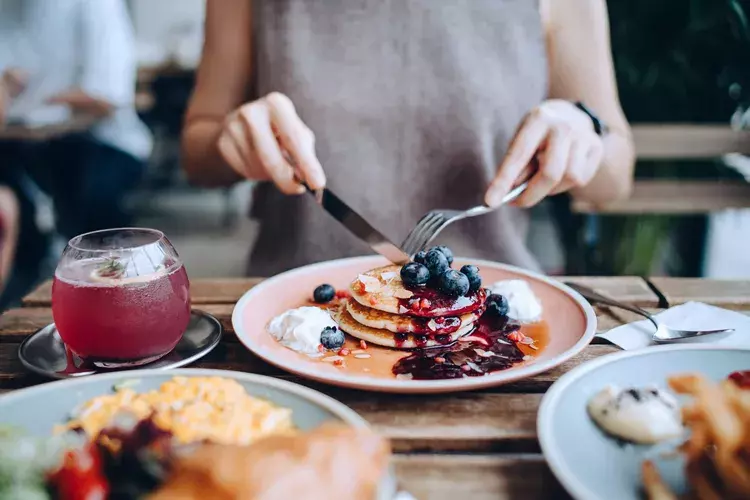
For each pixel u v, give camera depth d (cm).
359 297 66
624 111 130
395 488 46
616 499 44
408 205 101
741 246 171
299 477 41
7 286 175
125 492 43
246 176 88
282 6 101
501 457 49
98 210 187
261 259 103
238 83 106
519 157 78
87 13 174
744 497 44
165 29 366
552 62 106
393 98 100
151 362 59
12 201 168
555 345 63
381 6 100
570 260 139
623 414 49
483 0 100
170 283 58
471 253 99
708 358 55
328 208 75
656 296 73
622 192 103
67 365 59
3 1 170
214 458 42
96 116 180
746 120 126
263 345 63
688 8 112
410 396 56
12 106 170
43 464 43
